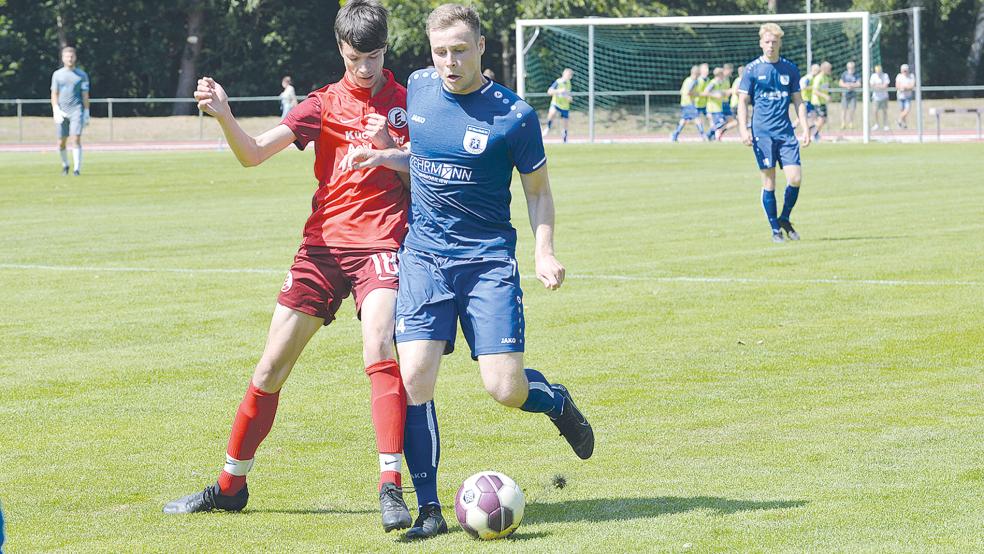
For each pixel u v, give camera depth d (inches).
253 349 489.7
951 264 681.0
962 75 3223.4
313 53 3019.2
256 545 269.1
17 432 370.6
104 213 1018.1
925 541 260.8
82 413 393.4
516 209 1080.8
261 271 690.8
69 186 1294.3
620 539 266.5
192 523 287.0
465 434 365.7
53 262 730.2
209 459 343.3
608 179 1330.0
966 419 370.9
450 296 283.9
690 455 338.0
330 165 302.2
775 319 536.7
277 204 1094.4
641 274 663.1
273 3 2987.2
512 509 268.4
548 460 337.4
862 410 383.9
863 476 312.7
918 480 307.7
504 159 282.5
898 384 418.3
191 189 1258.0
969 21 3233.3
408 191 301.1
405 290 285.1
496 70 3009.4
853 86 2333.9
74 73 1449.3
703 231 853.8
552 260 282.7
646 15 2699.3
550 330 519.8
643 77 2783.0
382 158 286.5
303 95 3043.8
